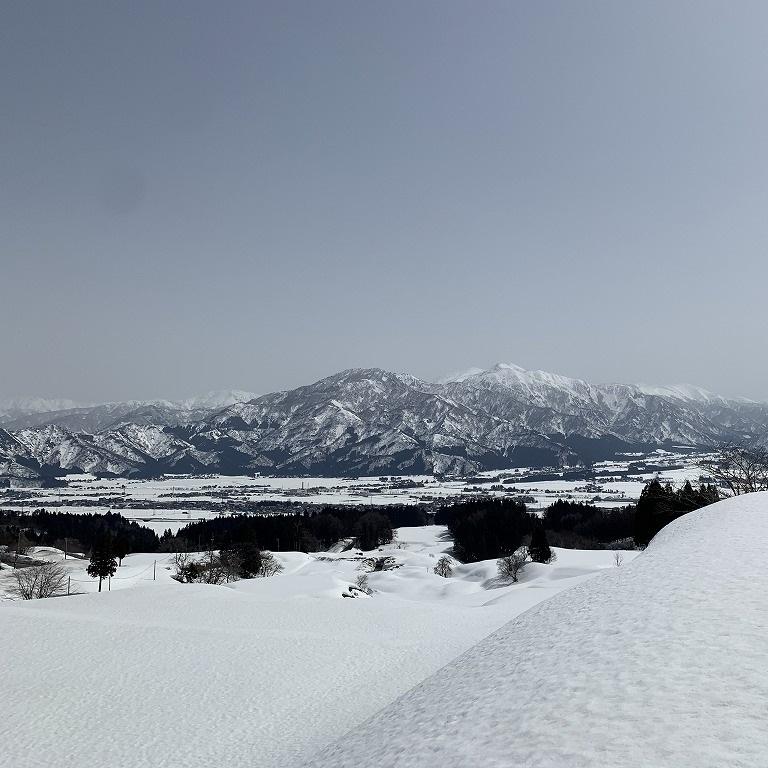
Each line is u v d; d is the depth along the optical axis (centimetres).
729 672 902
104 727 2056
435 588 10044
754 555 1842
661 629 1195
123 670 2705
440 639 3484
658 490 9869
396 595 9925
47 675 2602
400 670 2759
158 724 2088
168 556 16150
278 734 1986
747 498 3881
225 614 4453
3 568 12269
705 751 688
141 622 3700
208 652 3039
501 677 1248
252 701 2338
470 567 12150
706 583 1551
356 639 3466
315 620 4247
